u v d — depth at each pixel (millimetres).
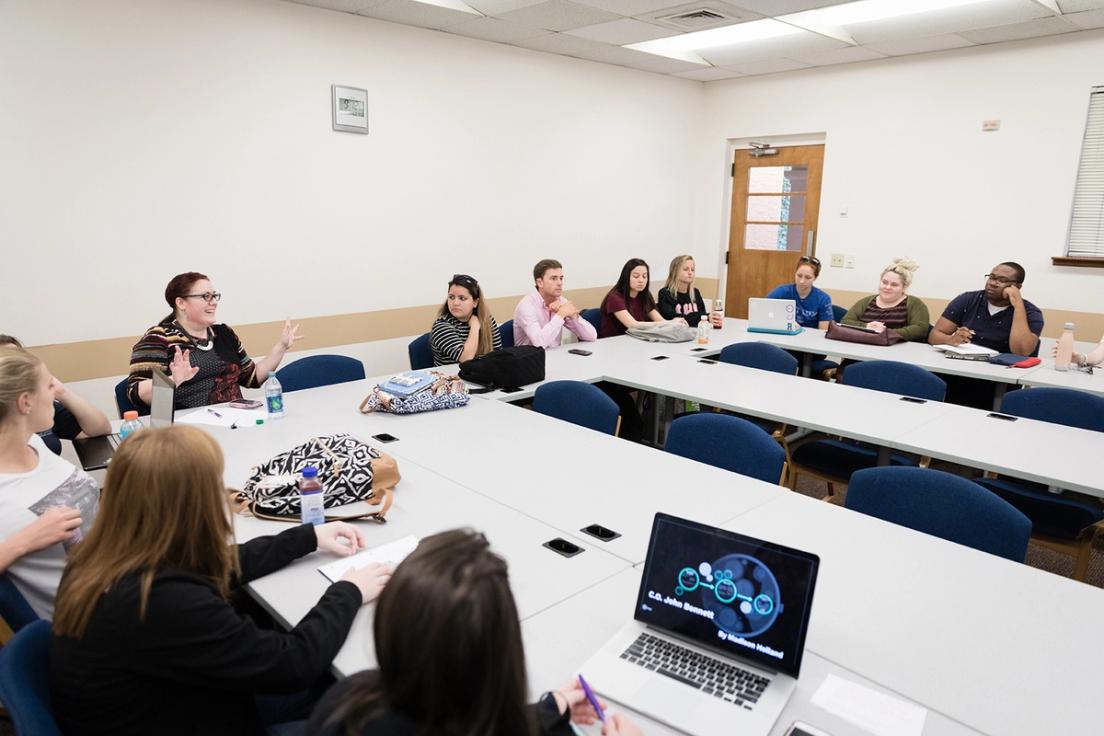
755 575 1286
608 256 6449
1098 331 4949
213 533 1185
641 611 1374
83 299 3734
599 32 4867
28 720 989
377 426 2695
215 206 4109
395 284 5008
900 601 1498
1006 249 5305
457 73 5055
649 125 6508
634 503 1991
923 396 3326
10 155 3424
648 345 4426
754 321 4812
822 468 3131
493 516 1888
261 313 4402
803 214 6484
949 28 4723
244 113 4137
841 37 5059
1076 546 2479
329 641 1256
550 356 4066
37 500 1637
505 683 727
